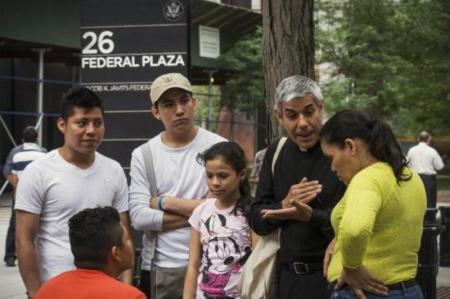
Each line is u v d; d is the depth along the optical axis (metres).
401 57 30.86
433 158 18.48
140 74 8.02
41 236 4.83
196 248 5.07
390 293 3.89
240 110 31.39
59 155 4.89
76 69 27.59
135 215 5.36
